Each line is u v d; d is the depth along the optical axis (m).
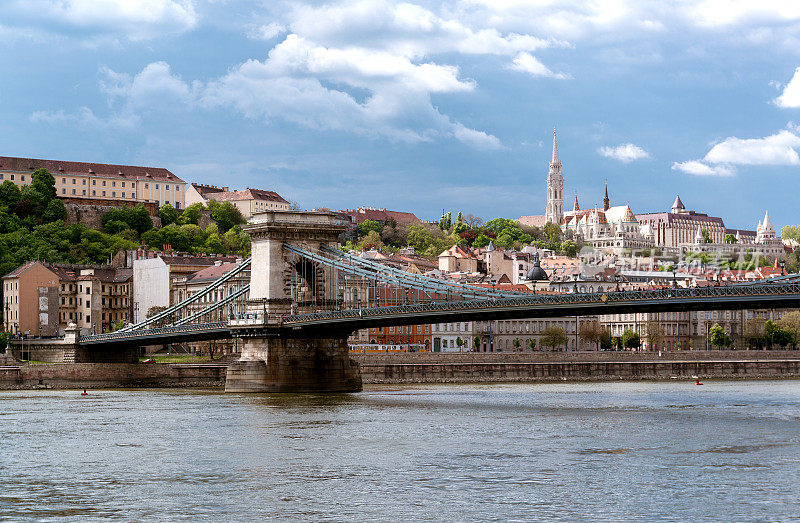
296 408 148.50
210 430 122.12
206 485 88.25
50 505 81.56
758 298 123.19
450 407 150.50
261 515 77.88
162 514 78.44
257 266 183.38
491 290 159.50
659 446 107.69
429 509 79.06
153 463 98.81
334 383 182.38
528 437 115.06
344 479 90.25
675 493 83.50
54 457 102.75
